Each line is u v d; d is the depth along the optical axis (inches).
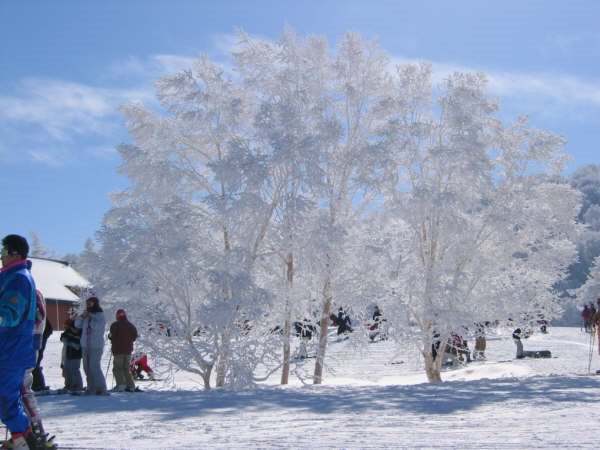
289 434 293.3
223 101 805.2
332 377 922.1
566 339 1726.1
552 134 825.5
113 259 729.0
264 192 802.2
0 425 324.2
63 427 337.1
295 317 823.7
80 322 556.4
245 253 730.2
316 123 817.5
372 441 265.7
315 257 765.3
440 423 319.6
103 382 538.9
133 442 278.2
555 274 847.1
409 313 816.3
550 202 836.6
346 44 869.8
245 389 642.2
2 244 239.6
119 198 834.2
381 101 834.2
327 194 789.2
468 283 834.8
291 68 855.7
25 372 247.3
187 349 730.8
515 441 258.7
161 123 814.5
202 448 254.4
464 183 829.2
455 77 850.1
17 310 229.8
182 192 817.5
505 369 850.1
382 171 802.2
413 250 833.5
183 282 737.0
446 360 879.7
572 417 333.7
